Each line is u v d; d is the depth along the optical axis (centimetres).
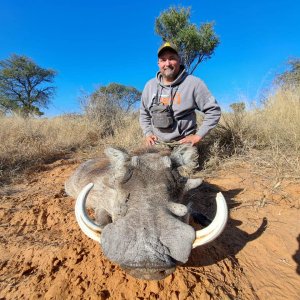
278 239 123
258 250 118
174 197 91
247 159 198
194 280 100
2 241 130
